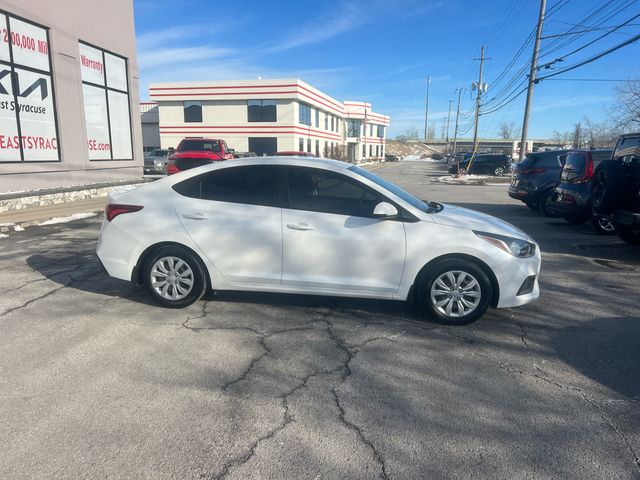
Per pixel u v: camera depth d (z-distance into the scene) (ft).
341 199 15.02
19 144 38.45
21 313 15.48
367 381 11.43
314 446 8.95
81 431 9.28
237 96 134.31
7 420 9.61
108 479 7.99
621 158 26.73
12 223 29.84
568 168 32.50
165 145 140.67
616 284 19.88
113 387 10.94
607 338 14.16
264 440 9.10
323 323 14.93
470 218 15.34
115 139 52.75
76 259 22.41
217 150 54.70
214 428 9.45
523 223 36.06
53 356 12.44
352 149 231.91
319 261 14.88
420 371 11.97
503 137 426.92
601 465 8.52
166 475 8.11
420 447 8.98
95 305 16.28
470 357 12.78
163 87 137.18
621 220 23.85
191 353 12.75
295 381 11.37
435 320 14.92
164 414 9.91
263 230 14.99
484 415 10.07
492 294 14.70
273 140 136.46
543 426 9.70
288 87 132.05
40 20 39.60
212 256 15.35
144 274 15.90
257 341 13.56
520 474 8.27
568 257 24.72
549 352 13.16
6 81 36.91
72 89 43.93
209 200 15.55
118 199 16.05
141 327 14.43
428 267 14.56
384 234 14.55
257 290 15.49
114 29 51.08
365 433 9.37
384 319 15.30
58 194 41.29
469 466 8.47
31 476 8.04
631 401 10.69
